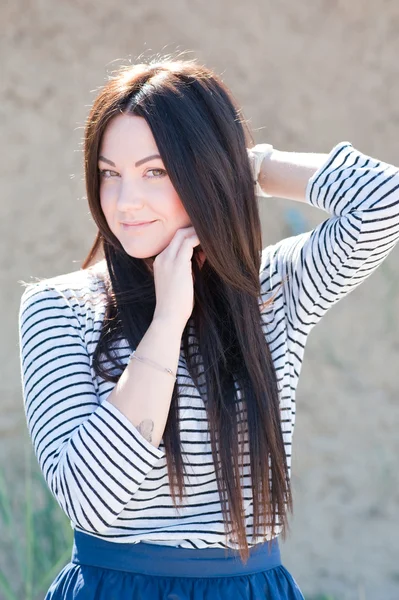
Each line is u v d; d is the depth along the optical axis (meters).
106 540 2.28
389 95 7.57
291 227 7.15
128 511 2.26
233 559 2.31
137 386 2.17
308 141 7.40
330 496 6.35
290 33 7.59
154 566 2.26
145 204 2.32
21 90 7.25
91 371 2.32
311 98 7.50
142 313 2.38
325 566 6.07
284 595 2.40
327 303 2.53
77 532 2.35
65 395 2.24
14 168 7.11
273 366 2.43
